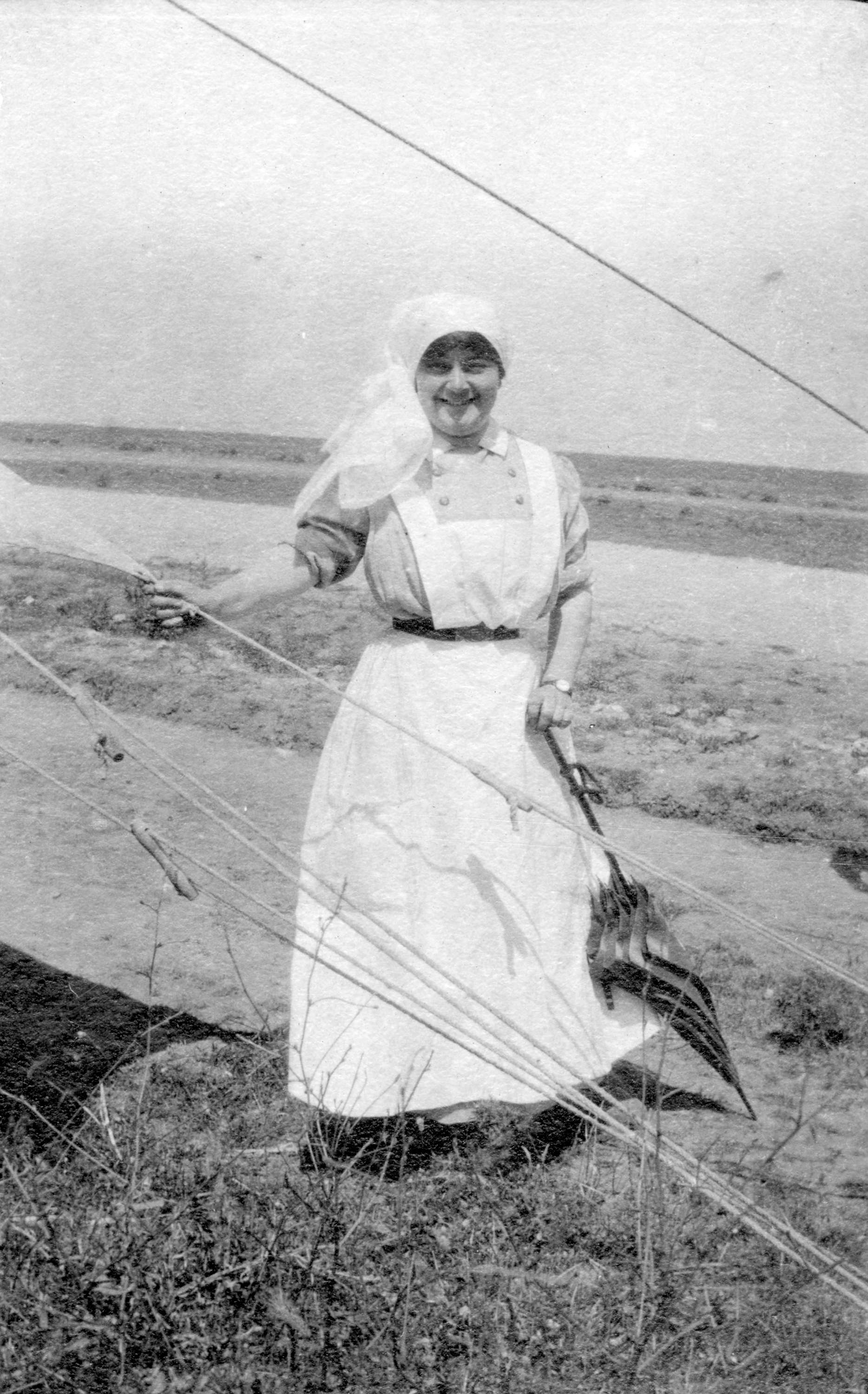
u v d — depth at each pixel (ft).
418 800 8.16
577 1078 7.73
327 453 8.47
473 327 8.21
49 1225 6.26
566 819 8.06
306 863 8.47
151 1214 6.49
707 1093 8.91
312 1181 6.97
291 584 8.45
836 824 13.35
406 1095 7.84
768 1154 8.03
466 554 8.16
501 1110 7.83
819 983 10.10
